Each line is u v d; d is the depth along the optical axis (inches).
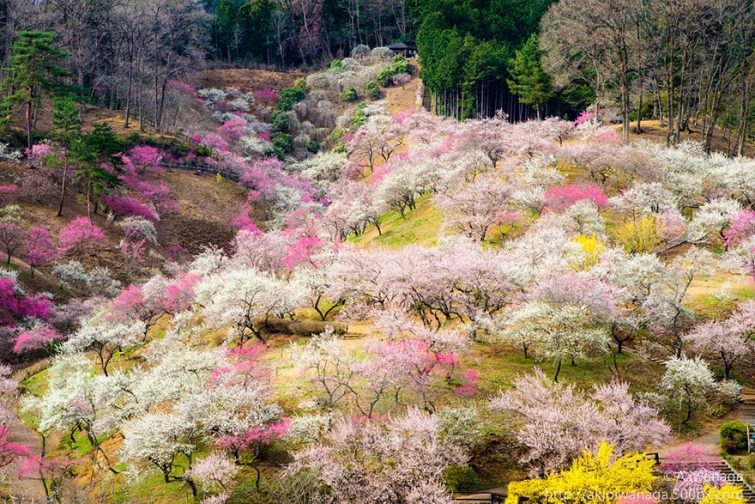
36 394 1790.1
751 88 2869.1
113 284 2546.8
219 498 1123.3
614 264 1705.2
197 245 3093.0
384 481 1091.9
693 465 1146.0
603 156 2388.0
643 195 2137.1
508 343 1610.5
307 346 1536.7
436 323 1716.3
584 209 2017.7
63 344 1838.1
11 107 3319.4
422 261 1676.9
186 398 1299.2
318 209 3484.3
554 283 1509.6
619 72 3206.2
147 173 3412.9
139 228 2871.6
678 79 3358.8
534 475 1126.4
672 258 1988.2
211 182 3602.4
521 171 2490.2
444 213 2474.2
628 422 1167.0
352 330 1761.8
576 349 1453.0
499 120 3284.9
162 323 2175.2
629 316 1611.7
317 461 1138.7
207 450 1316.4
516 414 1291.8
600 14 2950.3
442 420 1226.0
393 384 1315.2
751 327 1526.8
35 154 3006.9
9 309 2167.8
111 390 1423.5
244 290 1776.6
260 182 3651.6
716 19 2827.3
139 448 1216.2
